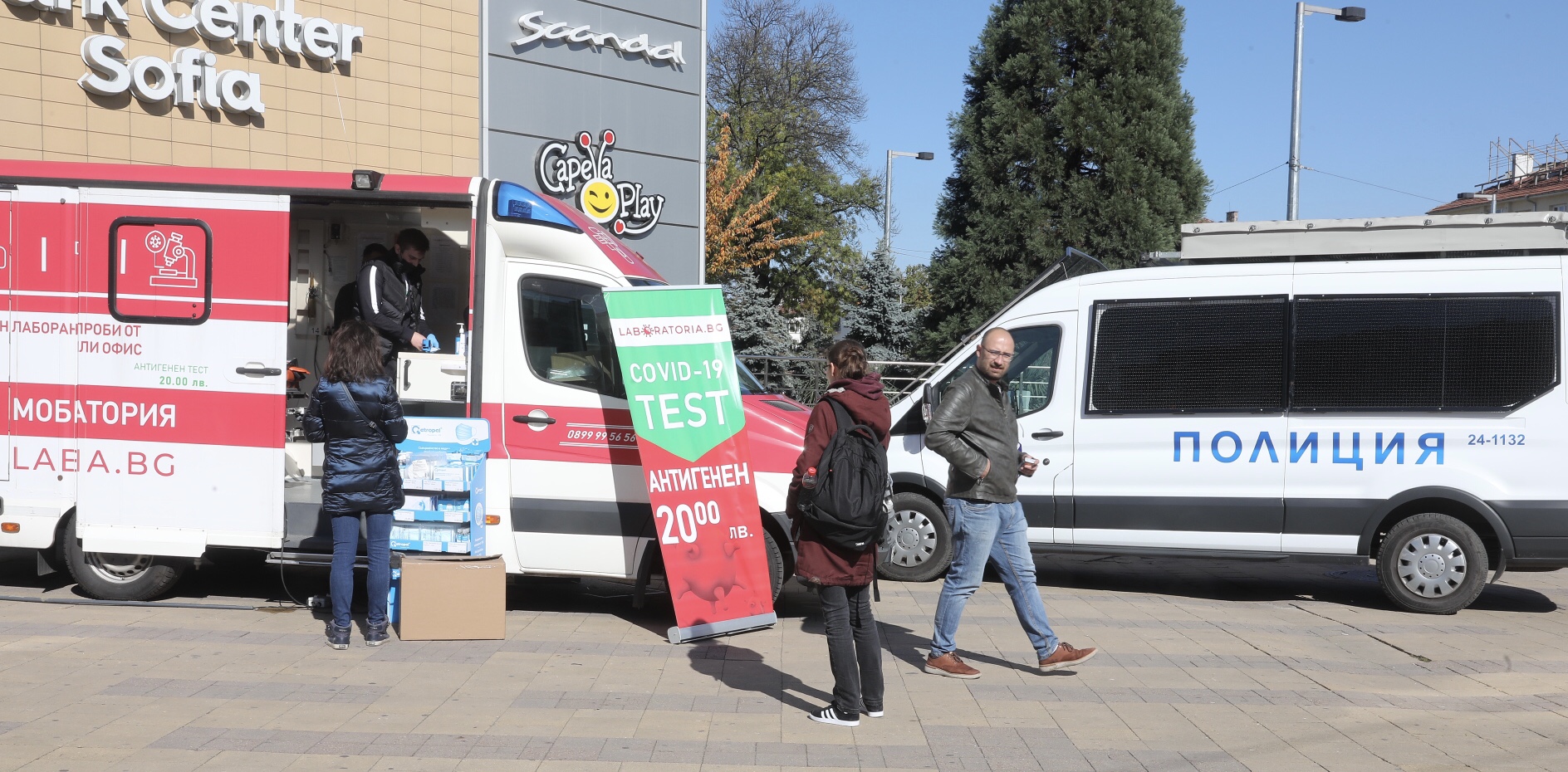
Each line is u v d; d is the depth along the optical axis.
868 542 5.34
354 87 14.38
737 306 27.22
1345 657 6.99
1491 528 8.39
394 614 7.27
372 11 14.51
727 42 43.38
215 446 7.46
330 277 10.03
